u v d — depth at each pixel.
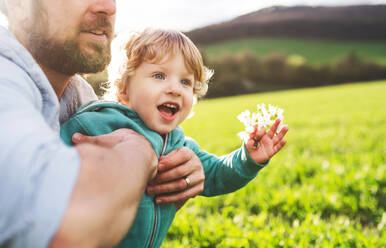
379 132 10.31
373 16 102.38
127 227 0.81
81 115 1.59
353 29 93.12
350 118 16.02
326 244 2.84
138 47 1.74
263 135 1.81
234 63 76.06
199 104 40.31
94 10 1.24
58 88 1.50
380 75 72.38
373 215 3.86
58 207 0.69
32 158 0.72
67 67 1.33
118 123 1.59
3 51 1.06
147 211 1.47
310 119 17.12
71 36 1.24
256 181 5.21
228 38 97.56
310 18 101.50
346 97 32.31
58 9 1.21
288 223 3.64
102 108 1.66
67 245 0.69
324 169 5.73
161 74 1.71
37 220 0.67
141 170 0.91
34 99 1.07
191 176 1.54
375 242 2.93
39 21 1.22
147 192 1.49
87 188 0.74
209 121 20.31
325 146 8.41
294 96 40.38
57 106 1.23
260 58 80.50
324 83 74.00
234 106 32.88
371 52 81.81
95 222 0.72
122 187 0.80
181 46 1.75
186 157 1.54
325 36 93.75
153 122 1.67
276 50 86.88
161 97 1.66
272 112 1.85
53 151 0.76
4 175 0.70
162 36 1.76
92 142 1.20
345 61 74.62
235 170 1.88
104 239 0.75
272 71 75.75
